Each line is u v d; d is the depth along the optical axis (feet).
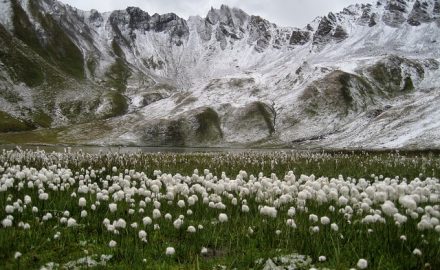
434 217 34.78
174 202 49.90
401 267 28.58
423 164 111.96
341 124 627.05
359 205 42.55
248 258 31.45
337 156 171.22
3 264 30.48
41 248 34.06
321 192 44.91
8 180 51.37
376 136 382.42
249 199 50.19
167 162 125.59
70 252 33.86
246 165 122.42
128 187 53.31
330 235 34.01
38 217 41.60
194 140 608.19
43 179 55.47
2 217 40.81
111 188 52.44
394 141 331.98
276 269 29.63
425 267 27.84
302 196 43.50
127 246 33.04
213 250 34.76
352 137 422.82
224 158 147.54
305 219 39.81
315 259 31.78
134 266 30.19
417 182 54.49
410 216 39.42
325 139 526.57
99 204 45.68
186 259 32.50
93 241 35.99
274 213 38.68
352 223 37.99
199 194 54.95
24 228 36.86
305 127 633.20
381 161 131.23
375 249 31.37
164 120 629.10
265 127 644.69
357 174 98.78
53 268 30.53
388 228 33.88
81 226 40.06
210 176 63.41
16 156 109.91
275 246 34.60
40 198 45.55
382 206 35.47
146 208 45.88
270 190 48.83
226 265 30.83
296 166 118.93
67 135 584.81
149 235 37.17
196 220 43.21
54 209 44.27
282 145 561.84
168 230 38.99
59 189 56.95
